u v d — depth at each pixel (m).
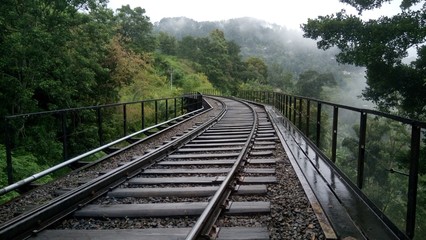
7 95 16.45
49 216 4.18
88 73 21.47
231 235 3.58
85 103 25.20
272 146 9.21
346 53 19.89
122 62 30.17
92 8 21.00
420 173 14.38
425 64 17.55
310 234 3.63
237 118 18.72
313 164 6.76
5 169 11.61
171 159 8.09
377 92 20.16
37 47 16.12
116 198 5.19
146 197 5.18
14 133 16.16
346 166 24.62
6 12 15.54
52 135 17.47
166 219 4.31
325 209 4.22
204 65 111.94
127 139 10.80
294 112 13.30
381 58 18.20
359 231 3.53
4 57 15.53
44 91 18.94
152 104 38.69
